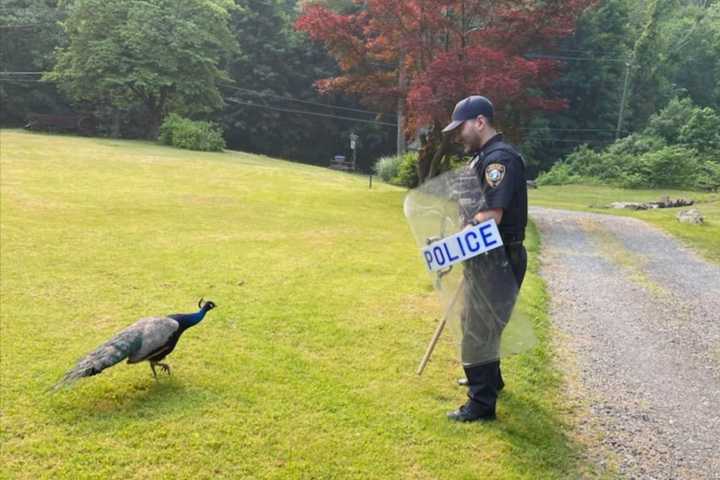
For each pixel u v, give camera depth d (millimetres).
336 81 15773
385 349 4922
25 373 4105
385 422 3732
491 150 3434
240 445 3383
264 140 46344
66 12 38562
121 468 3117
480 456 3428
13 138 23781
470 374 3764
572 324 6191
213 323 5266
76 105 39375
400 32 14461
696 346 5719
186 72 34625
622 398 4465
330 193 15562
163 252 7855
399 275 7336
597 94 47250
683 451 3752
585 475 3391
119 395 3859
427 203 3727
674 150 34969
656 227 13859
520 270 3611
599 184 35500
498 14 13953
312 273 7203
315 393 4055
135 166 18344
